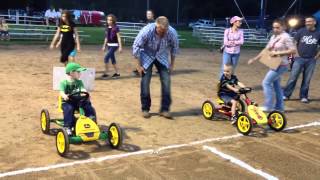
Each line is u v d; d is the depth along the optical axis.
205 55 21.81
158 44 8.01
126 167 5.73
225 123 8.16
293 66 10.60
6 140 6.64
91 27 41.56
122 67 15.17
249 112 7.57
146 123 7.93
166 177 5.46
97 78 12.59
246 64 18.81
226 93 8.15
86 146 6.47
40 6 54.50
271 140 7.19
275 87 8.97
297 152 6.63
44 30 25.39
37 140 6.69
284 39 8.51
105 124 7.72
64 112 6.30
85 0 56.53
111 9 57.72
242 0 61.53
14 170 5.52
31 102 9.11
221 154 6.37
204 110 8.48
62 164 5.75
